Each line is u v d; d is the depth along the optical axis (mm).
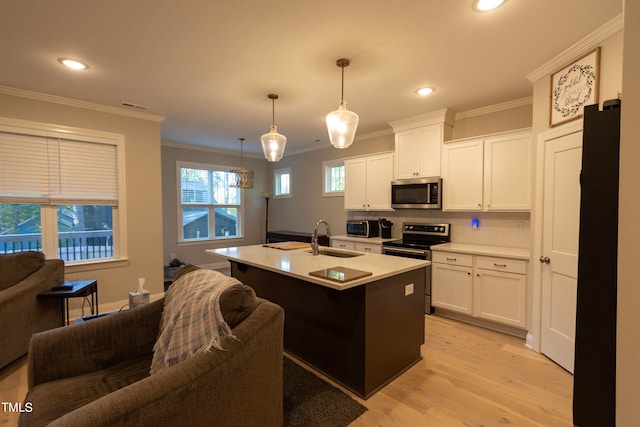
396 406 1899
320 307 2285
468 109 3672
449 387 2102
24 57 2398
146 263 3891
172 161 5723
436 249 3426
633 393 696
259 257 2693
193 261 6012
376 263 2381
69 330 1467
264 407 1278
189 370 1012
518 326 2838
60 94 3184
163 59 2451
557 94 2398
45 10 1821
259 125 4441
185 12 1859
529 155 3031
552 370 2311
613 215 1429
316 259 2582
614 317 1451
